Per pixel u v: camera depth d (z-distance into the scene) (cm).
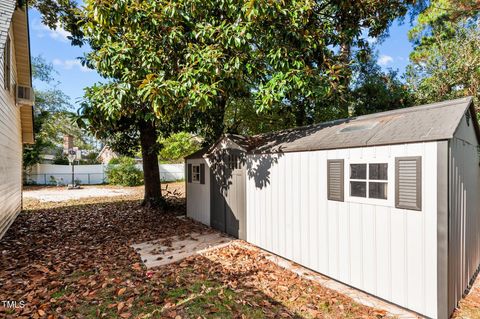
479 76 648
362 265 303
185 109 481
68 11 629
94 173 1969
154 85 392
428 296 248
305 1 448
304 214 376
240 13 427
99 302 280
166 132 855
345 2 545
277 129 882
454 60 693
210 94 436
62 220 686
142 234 555
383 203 282
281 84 442
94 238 525
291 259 398
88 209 840
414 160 257
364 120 375
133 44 467
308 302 282
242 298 289
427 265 249
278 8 406
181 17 456
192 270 365
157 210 802
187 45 463
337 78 486
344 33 574
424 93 737
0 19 444
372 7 570
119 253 436
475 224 354
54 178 1856
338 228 329
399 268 270
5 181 558
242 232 510
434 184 243
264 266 380
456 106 283
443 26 815
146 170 846
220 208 580
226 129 879
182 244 487
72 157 1891
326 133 386
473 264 341
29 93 711
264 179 451
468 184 315
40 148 1869
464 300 281
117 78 532
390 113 353
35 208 873
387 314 260
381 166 285
